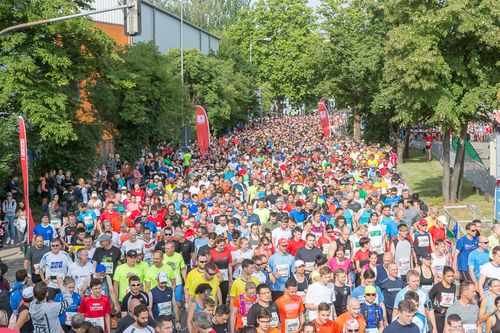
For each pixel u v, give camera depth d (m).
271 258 12.01
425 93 27.64
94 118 33.38
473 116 28.78
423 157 50.81
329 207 18.02
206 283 10.52
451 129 29.34
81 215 17.12
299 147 45.16
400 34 27.34
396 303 10.09
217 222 16.52
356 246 13.89
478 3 27.08
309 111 124.81
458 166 29.62
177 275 11.79
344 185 21.12
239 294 10.27
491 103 28.19
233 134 64.75
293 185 23.08
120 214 16.92
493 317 9.43
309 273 12.37
